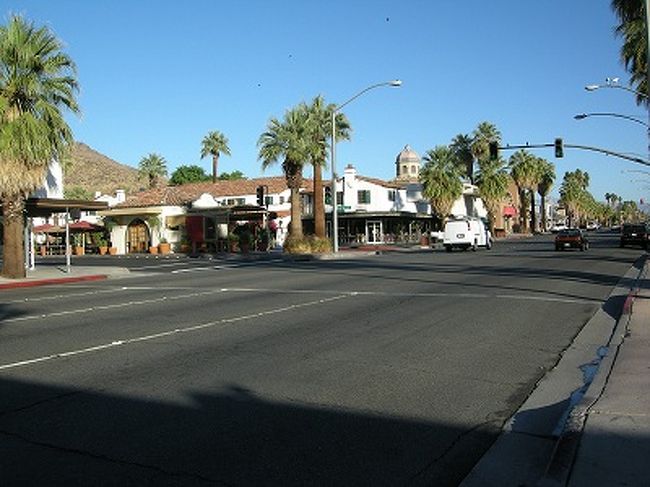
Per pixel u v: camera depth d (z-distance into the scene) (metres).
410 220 76.56
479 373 8.27
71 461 5.22
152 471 5.02
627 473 4.71
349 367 8.52
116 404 6.81
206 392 7.29
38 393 7.24
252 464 5.18
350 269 27.39
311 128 43.88
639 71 31.67
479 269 26.16
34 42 24.45
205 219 54.00
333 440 5.75
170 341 10.41
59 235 66.19
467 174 80.12
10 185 24.41
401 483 4.86
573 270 25.27
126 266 34.81
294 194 44.75
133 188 154.88
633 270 25.27
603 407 6.24
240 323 12.30
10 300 17.59
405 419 6.37
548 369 8.54
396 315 13.21
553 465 4.97
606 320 12.62
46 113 24.48
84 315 13.78
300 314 13.48
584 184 165.00
